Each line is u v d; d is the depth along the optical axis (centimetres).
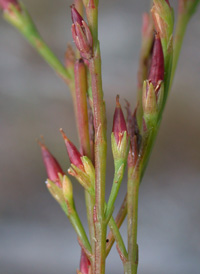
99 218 8
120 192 39
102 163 8
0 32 62
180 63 56
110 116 49
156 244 37
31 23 10
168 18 8
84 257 8
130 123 8
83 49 7
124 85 54
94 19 8
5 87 55
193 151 49
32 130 50
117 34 62
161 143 49
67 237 38
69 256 36
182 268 35
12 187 44
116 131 8
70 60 9
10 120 52
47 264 35
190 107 51
